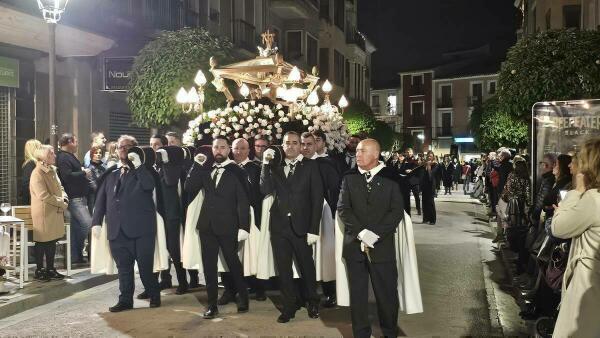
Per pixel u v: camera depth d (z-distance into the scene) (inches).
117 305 278.1
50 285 314.2
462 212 797.2
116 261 278.5
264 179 258.5
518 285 308.2
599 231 149.9
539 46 417.4
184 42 499.2
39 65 510.0
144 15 597.6
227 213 264.2
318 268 272.1
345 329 245.6
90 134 566.6
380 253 212.2
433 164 774.5
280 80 353.7
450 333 243.6
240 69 350.3
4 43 461.4
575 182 160.1
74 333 242.8
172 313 273.3
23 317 269.0
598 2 669.3
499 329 249.0
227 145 269.6
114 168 286.4
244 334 239.8
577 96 406.3
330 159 289.3
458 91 2365.9
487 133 971.3
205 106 484.1
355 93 1491.1
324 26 1201.4
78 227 378.3
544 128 325.4
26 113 489.7
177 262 311.4
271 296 307.1
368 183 214.8
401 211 213.6
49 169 327.3
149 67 493.0
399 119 2493.8
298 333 240.4
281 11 1019.3
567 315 152.2
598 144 155.1
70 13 461.1
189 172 273.9
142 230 274.4
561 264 203.2
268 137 328.8
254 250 276.4
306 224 254.1
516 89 416.2
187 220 284.7
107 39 512.4
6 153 469.4
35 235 320.5
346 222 215.2
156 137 324.8
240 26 848.9
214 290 266.1
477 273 369.4
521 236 321.4
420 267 388.8
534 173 327.9
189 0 724.0
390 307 213.9
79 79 552.7
